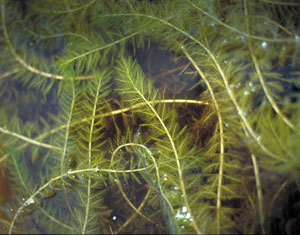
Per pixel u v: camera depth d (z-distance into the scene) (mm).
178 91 454
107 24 461
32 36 457
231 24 437
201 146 436
